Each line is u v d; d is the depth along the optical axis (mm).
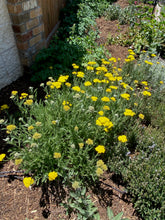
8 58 3107
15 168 2189
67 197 2023
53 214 1887
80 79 3541
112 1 8344
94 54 4125
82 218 1791
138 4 7914
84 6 6648
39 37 3684
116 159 2258
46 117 2418
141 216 1979
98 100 2740
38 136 1839
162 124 2936
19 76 3516
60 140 2111
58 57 3631
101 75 3428
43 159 2006
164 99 3406
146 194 1941
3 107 2303
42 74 3400
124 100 2969
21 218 1819
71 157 2105
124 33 5699
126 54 4867
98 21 6559
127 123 2852
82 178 2186
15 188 2021
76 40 4707
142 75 3906
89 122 2449
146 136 2633
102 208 1999
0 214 1813
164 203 1899
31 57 3506
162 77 3939
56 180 2148
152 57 4758
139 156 2303
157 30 5098
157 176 2133
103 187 2178
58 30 5215
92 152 2396
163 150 2426
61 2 5945
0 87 3146
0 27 2764
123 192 2150
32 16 3244
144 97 3209
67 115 2326
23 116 2572
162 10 6539
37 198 1981
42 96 3197
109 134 2459
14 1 2699
